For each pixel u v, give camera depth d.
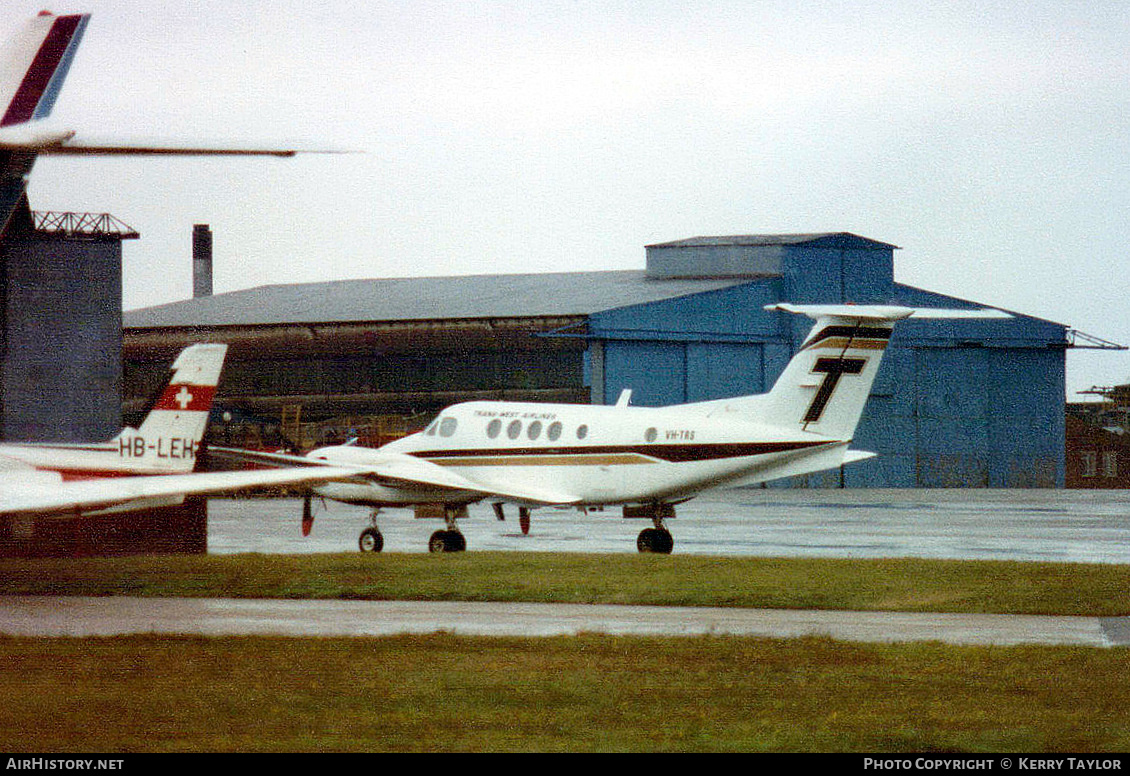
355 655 57.84
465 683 51.59
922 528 153.62
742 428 113.06
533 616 72.06
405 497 117.69
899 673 53.28
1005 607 73.25
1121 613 71.62
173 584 83.81
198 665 55.56
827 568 86.75
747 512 191.38
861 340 112.75
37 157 52.75
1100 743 42.03
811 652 57.97
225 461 119.44
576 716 46.19
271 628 67.81
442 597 79.50
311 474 75.75
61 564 92.19
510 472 119.56
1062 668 54.22
